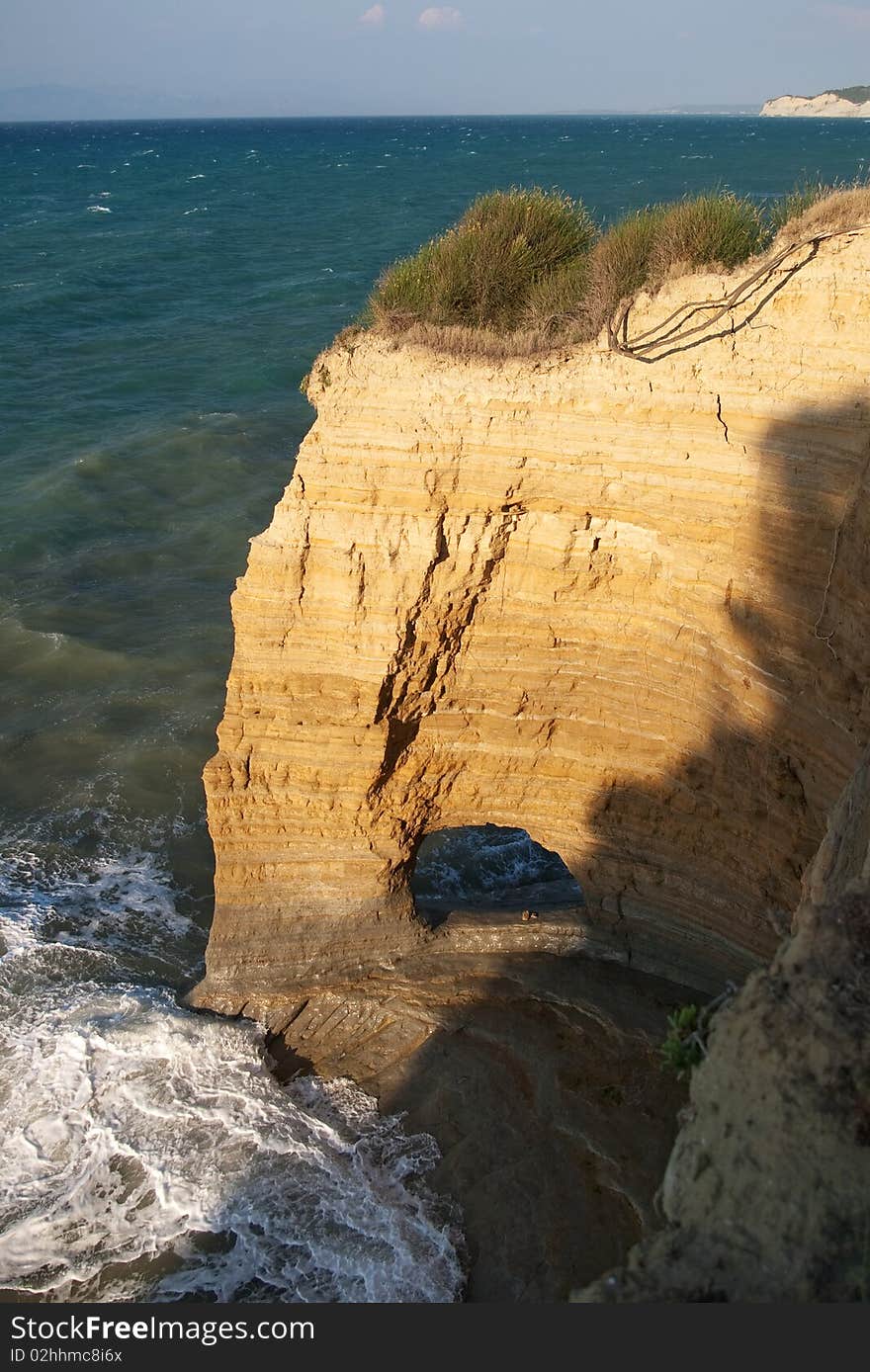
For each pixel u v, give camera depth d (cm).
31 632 2522
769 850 1155
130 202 12475
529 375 1141
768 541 1074
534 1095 1168
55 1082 1237
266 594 1246
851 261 1012
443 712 1309
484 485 1175
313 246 8338
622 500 1148
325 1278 1023
